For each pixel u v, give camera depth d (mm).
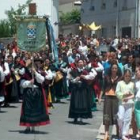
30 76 13234
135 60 15227
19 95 21125
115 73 12328
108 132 12477
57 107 19641
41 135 13195
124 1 51656
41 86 13367
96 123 15508
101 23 57406
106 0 56000
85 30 55156
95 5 59062
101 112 18188
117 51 26984
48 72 18250
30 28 14859
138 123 12094
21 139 12523
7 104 19594
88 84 15469
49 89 18984
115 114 12320
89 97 15484
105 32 56406
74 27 70938
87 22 61562
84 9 62531
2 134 13203
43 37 14953
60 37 35625
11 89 19578
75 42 33062
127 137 12312
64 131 13938
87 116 15367
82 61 15391
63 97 21547
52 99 21000
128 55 20484
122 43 32750
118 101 12281
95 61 19703
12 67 19734
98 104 20188
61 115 17266
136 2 48688
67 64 21781
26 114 13250
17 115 17094
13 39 33031
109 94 12312
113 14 54000
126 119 12211
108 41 32719
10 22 39906
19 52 25109
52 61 21172
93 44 33719
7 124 14969
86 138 12961
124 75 12211
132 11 49688
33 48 14977
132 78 12492
